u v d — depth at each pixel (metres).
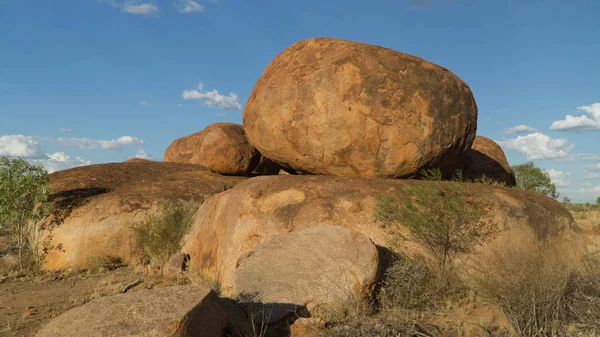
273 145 8.84
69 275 10.51
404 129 8.17
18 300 8.30
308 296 6.07
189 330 4.52
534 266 5.68
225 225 8.69
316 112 8.25
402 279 6.41
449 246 7.43
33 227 11.68
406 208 7.54
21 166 11.48
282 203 7.97
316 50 8.80
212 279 8.30
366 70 8.23
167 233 10.96
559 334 4.90
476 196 7.99
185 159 20.11
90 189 12.73
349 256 6.33
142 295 5.12
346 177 8.36
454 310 6.17
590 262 6.25
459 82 8.98
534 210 8.34
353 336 5.11
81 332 4.46
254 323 5.69
